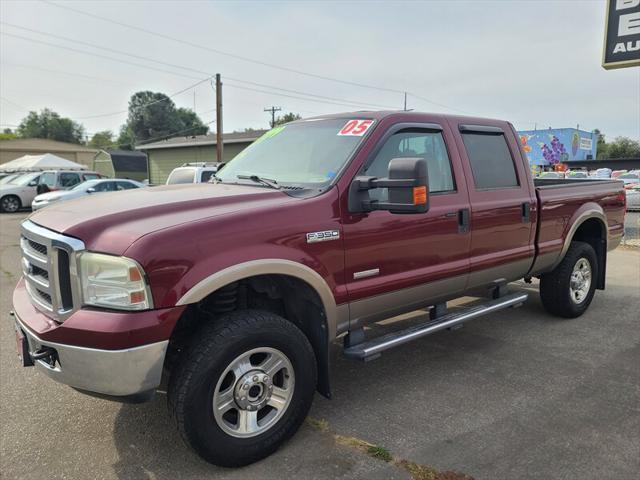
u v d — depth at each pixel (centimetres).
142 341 239
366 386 381
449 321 389
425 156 375
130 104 9150
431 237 365
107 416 338
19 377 400
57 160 3111
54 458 290
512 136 456
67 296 255
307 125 395
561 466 275
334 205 310
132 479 270
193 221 261
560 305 527
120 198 310
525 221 448
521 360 429
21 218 1828
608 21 1270
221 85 2716
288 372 291
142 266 238
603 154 8031
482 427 318
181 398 255
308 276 294
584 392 366
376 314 346
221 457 269
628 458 283
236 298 312
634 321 537
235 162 412
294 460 285
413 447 296
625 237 1219
